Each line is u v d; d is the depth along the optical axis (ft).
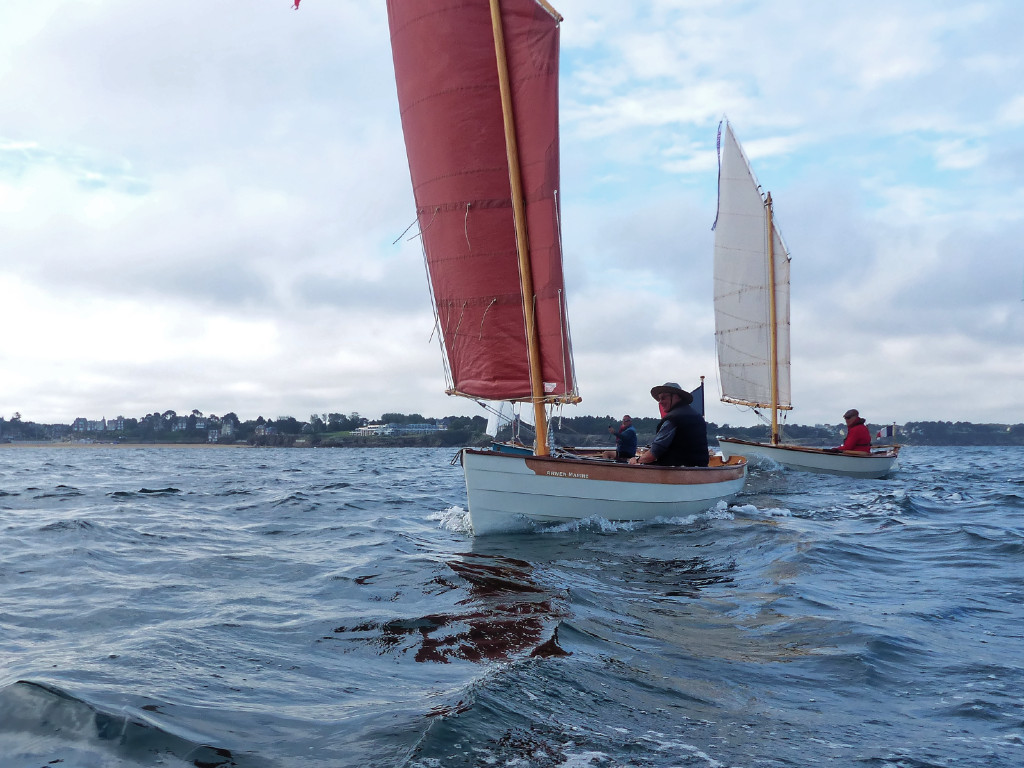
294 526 37.42
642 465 35.83
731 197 82.38
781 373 80.38
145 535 32.45
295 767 8.54
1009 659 13.56
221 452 355.36
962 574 22.75
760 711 10.78
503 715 10.19
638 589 20.61
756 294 81.15
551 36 34.58
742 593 19.92
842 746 9.52
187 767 8.52
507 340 37.24
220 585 21.07
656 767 8.74
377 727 9.78
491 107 36.29
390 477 91.50
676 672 12.60
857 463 74.23
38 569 23.43
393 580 21.43
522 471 33.40
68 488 66.80
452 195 37.47
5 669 12.34
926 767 8.91
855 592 19.94
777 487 60.34
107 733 9.35
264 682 11.96
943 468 105.29
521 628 15.39
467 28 36.06
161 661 13.01
